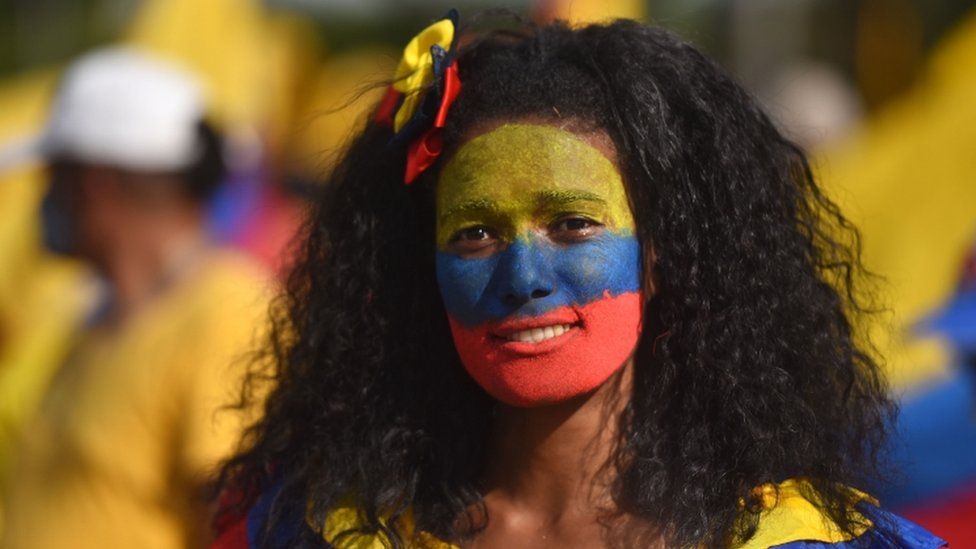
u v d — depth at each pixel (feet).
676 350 18.22
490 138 17.69
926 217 42.14
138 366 26.23
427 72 18.43
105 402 26.30
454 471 18.97
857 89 54.54
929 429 32.76
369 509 18.51
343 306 19.70
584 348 17.52
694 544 17.34
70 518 26.30
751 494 17.46
